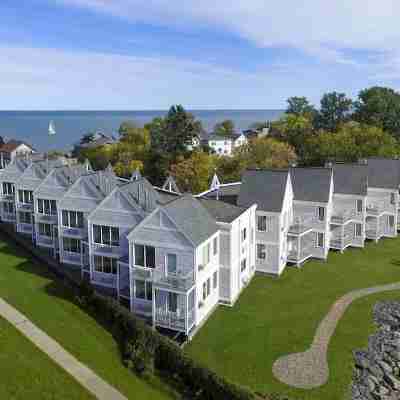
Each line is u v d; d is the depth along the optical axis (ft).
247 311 123.24
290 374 93.66
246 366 96.48
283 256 154.40
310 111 476.54
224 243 124.67
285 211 152.76
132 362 95.25
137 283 116.67
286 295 133.80
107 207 128.88
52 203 159.94
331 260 165.48
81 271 142.41
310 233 166.50
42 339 99.19
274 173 153.17
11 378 82.23
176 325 107.65
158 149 337.31
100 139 455.63
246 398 78.54
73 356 94.68
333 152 290.76
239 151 292.40
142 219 124.88
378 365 97.60
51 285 129.90
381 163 197.57
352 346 104.94
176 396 86.33
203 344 105.60
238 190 167.73
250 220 142.92
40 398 79.20
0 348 90.84
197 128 388.98
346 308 124.77
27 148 380.58
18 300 116.57
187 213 117.39
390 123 370.12
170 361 92.58
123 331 105.60
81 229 144.25
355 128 317.42
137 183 138.41
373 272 152.46
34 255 156.66
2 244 167.63
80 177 142.72
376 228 186.19
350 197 176.76
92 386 85.81
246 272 141.49
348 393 87.86
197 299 111.65
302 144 337.52
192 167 263.90
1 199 195.42
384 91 387.34
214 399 83.20
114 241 130.00
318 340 107.45
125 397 83.71
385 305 126.62
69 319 110.52
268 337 108.88
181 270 111.04
